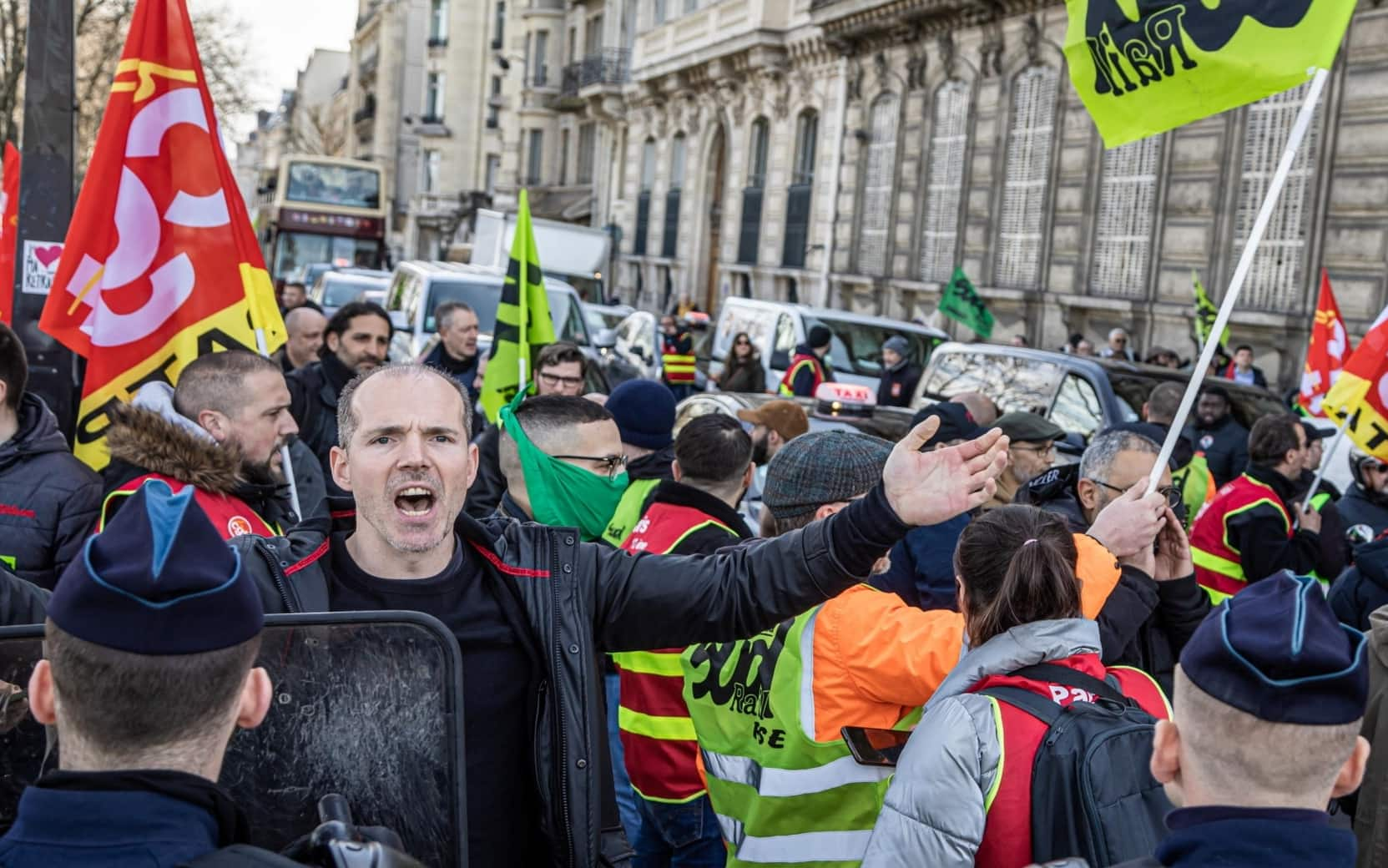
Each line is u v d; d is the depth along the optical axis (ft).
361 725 7.93
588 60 139.44
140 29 16.08
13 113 92.17
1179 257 62.95
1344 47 53.93
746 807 10.77
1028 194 73.56
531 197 158.10
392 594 8.73
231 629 5.73
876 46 87.20
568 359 21.93
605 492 14.69
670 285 120.16
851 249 90.33
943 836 8.66
